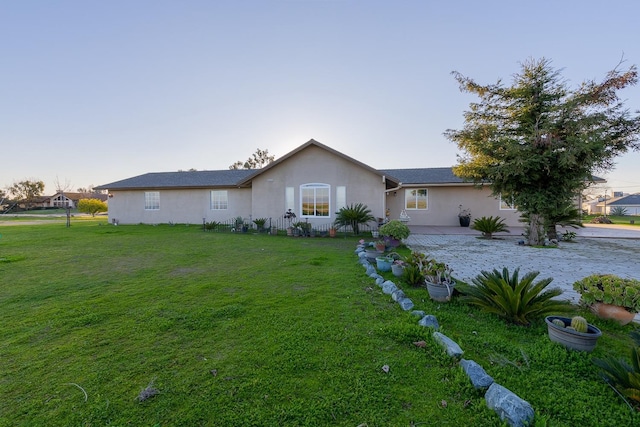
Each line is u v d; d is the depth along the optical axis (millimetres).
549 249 8938
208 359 2553
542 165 9125
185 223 17875
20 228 15555
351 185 13477
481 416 1873
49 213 40188
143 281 5133
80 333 3084
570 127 8695
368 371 2367
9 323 3336
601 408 1949
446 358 2510
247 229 14086
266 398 2047
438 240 10992
